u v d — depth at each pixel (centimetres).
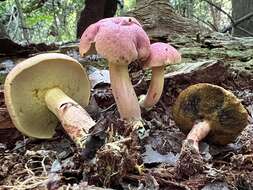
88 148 20
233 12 74
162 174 20
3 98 28
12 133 27
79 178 20
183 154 20
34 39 99
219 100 23
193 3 92
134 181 19
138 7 48
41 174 21
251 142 24
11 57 39
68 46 41
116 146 19
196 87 23
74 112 23
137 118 24
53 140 27
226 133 23
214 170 20
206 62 33
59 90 25
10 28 84
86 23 58
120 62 22
